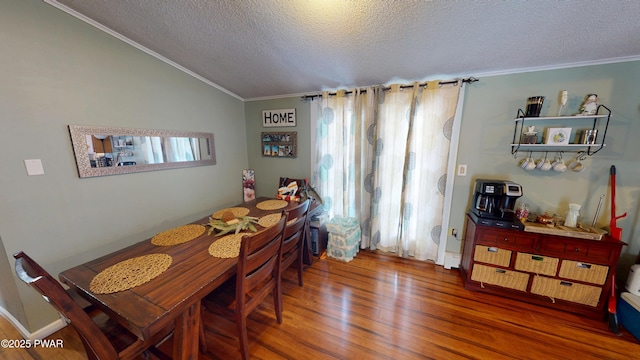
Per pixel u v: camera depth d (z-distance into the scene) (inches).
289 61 81.9
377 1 51.6
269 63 84.5
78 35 63.9
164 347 55.7
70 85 63.5
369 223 107.0
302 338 61.2
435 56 72.3
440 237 94.7
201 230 67.7
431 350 57.5
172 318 36.1
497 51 66.9
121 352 37.9
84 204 68.6
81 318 33.3
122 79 74.5
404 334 62.3
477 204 80.7
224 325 66.2
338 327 64.7
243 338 50.7
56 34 60.0
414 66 79.6
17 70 54.7
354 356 56.0
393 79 91.2
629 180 68.6
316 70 87.7
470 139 85.4
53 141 61.4
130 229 80.7
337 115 104.3
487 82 80.4
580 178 73.5
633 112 66.0
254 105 124.8
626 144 67.8
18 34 54.3
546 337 61.1
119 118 74.8
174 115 91.5
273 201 101.4
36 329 61.2
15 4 53.4
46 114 59.8
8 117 54.2
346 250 98.0
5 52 52.8
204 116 104.1
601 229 69.9
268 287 59.2
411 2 51.0
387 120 97.0
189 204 101.3
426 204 94.6
